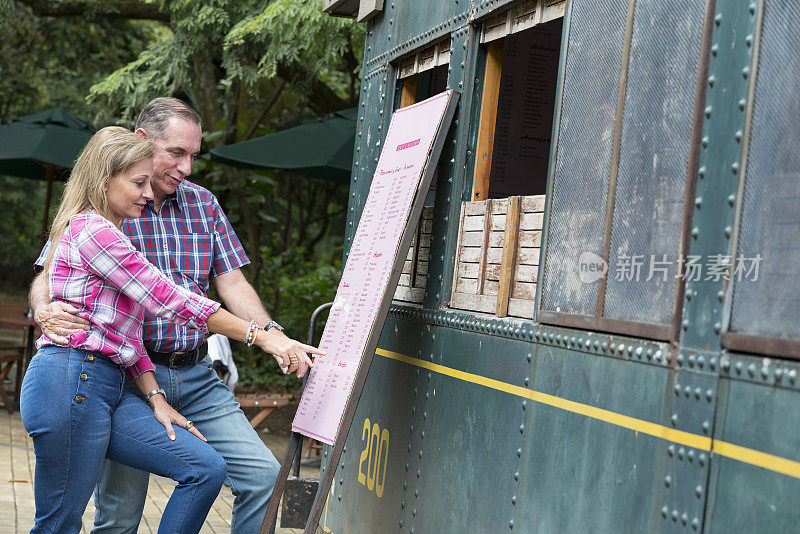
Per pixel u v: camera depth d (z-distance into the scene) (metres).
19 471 6.27
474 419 3.14
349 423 3.14
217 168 12.25
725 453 1.97
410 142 3.62
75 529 2.98
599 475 2.40
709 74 2.15
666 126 2.29
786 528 1.78
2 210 22.84
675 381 2.14
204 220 3.55
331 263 13.26
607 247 2.49
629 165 2.43
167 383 3.34
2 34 15.09
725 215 2.05
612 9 2.60
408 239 3.24
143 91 10.41
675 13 2.30
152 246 3.43
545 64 4.35
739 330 1.98
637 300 2.34
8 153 9.16
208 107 12.31
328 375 3.46
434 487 3.38
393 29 4.30
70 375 2.90
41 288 3.19
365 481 4.05
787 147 1.90
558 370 2.65
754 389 1.91
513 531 2.80
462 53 3.54
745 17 2.06
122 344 3.00
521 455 2.81
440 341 3.49
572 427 2.55
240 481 3.35
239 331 3.14
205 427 3.40
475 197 3.49
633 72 2.46
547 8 3.04
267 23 8.40
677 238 2.21
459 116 3.50
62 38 15.29
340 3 4.81
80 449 2.91
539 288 2.82
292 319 11.49
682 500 2.08
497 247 3.21
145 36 16.33
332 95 11.50
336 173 9.06
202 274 3.53
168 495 6.01
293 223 16.53
